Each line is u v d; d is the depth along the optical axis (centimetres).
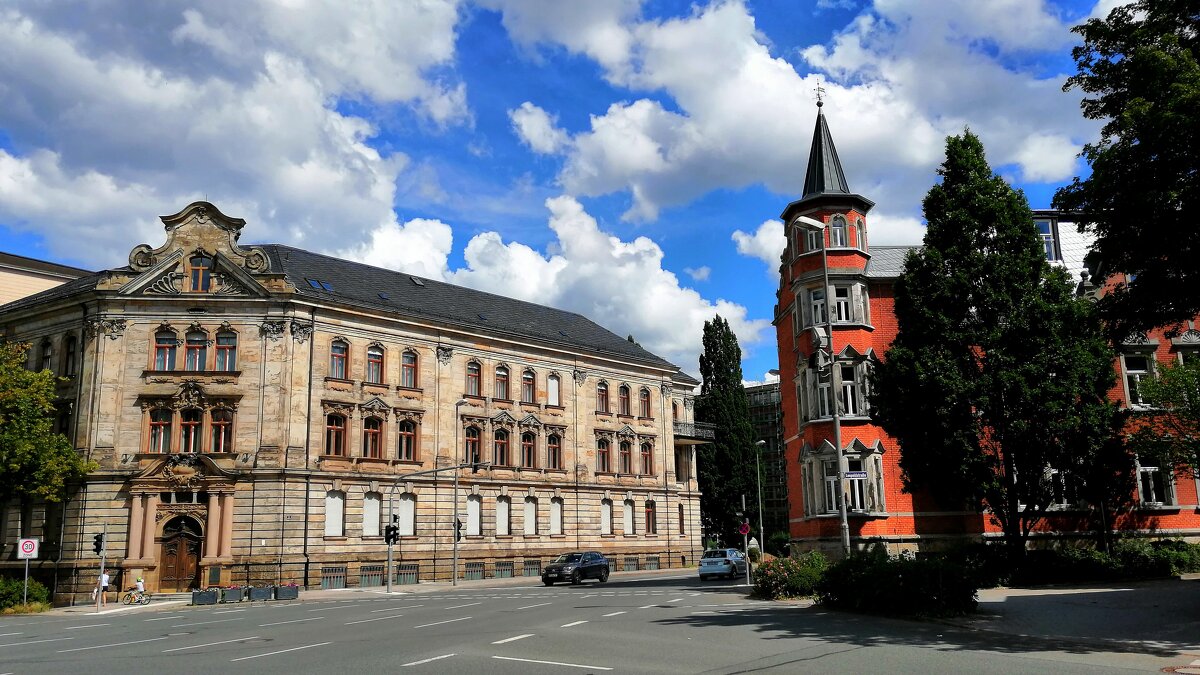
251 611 3105
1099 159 1798
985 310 3172
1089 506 3650
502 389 5612
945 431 3067
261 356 4544
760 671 1330
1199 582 2862
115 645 1914
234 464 4409
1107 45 1934
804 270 4088
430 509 5050
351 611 2902
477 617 2438
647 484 6406
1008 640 1664
